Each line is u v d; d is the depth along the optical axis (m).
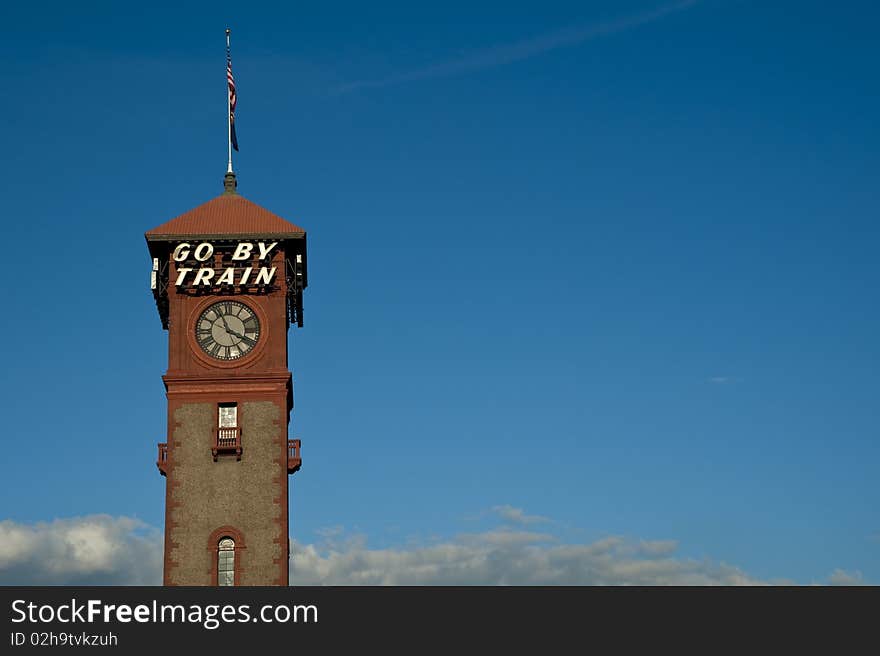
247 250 119.69
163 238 119.56
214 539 114.31
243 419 116.88
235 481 115.56
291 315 125.75
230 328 118.81
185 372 117.62
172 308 119.12
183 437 116.31
